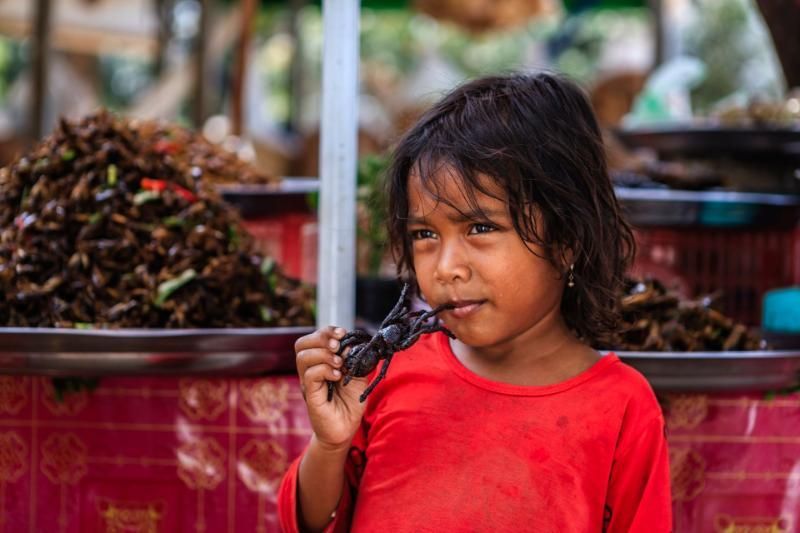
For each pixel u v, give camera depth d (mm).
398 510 1337
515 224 1272
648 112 4348
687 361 1772
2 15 7977
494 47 15398
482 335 1295
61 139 2164
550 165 1313
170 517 1949
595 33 13891
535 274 1302
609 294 1392
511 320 1299
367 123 9828
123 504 1957
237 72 7117
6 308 1964
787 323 2295
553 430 1328
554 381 1358
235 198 3123
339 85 1831
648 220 2988
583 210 1324
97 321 1940
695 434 1952
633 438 1336
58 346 1689
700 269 3451
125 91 14906
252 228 3781
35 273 1993
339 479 1371
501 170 1266
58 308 1942
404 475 1351
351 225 1855
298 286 2418
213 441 1939
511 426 1335
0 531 1974
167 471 1944
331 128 1839
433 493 1329
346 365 1253
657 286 2107
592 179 1357
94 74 10680
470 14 7816
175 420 1941
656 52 7352
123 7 8562
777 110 3678
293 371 1945
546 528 1297
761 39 9969
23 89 11016
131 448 1945
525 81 1395
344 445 1329
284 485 1418
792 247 3439
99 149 2143
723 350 2043
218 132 8133
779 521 1977
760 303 3451
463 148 1278
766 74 9938
